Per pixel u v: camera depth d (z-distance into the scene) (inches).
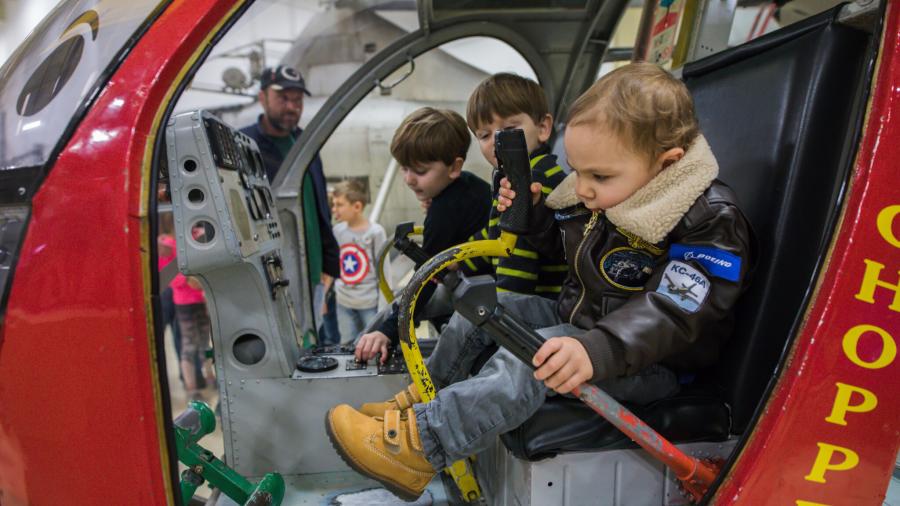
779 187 35.6
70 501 29.5
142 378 28.7
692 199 32.3
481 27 81.8
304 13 116.0
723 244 31.9
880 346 29.6
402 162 62.0
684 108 31.5
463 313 29.1
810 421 29.7
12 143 31.6
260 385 51.4
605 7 81.3
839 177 30.5
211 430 51.2
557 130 81.7
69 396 28.7
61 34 36.6
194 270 43.2
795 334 29.8
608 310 36.3
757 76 40.5
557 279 49.1
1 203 29.5
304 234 87.1
